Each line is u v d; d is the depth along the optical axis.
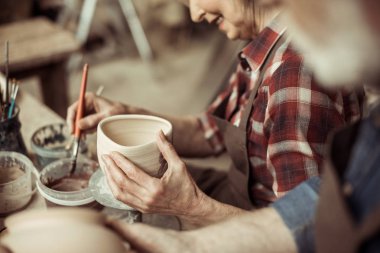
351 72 0.59
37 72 1.87
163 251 0.78
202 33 4.06
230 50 3.04
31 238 0.65
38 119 1.41
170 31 3.85
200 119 1.45
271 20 1.09
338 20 0.57
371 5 0.55
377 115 0.63
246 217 0.84
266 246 0.80
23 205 1.06
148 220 1.13
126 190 0.98
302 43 0.63
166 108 3.22
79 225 0.66
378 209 0.56
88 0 3.26
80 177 1.11
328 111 0.97
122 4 3.42
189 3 1.20
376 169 0.61
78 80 3.41
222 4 1.11
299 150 0.97
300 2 0.59
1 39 1.91
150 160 0.98
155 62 3.70
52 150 1.19
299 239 0.80
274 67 1.03
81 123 1.18
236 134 1.15
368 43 0.56
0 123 1.12
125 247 0.71
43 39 1.93
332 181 0.65
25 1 3.26
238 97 1.31
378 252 0.59
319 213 0.69
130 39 3.78
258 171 1.16
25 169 1.11
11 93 1.25
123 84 3.43
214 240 0.80
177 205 1.01
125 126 1.05
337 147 0.69
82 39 3.37
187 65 3.72
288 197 0.84
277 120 0.99
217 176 1.42
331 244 0.66
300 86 0.96
